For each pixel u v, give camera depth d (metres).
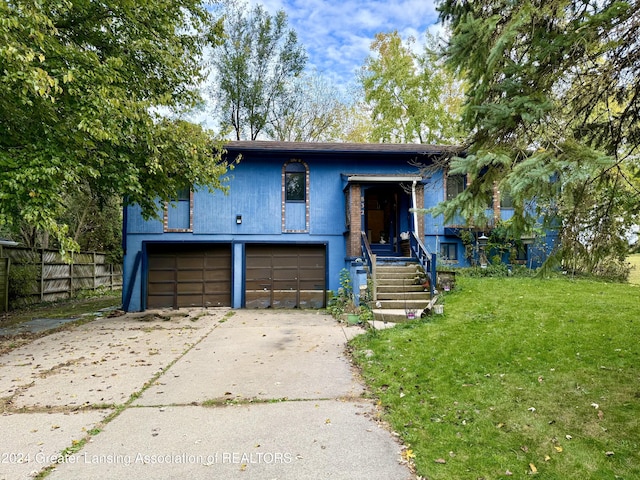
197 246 13.02
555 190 3.43
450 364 5.55
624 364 5.12
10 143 7.41
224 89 24.84
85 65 7.55
